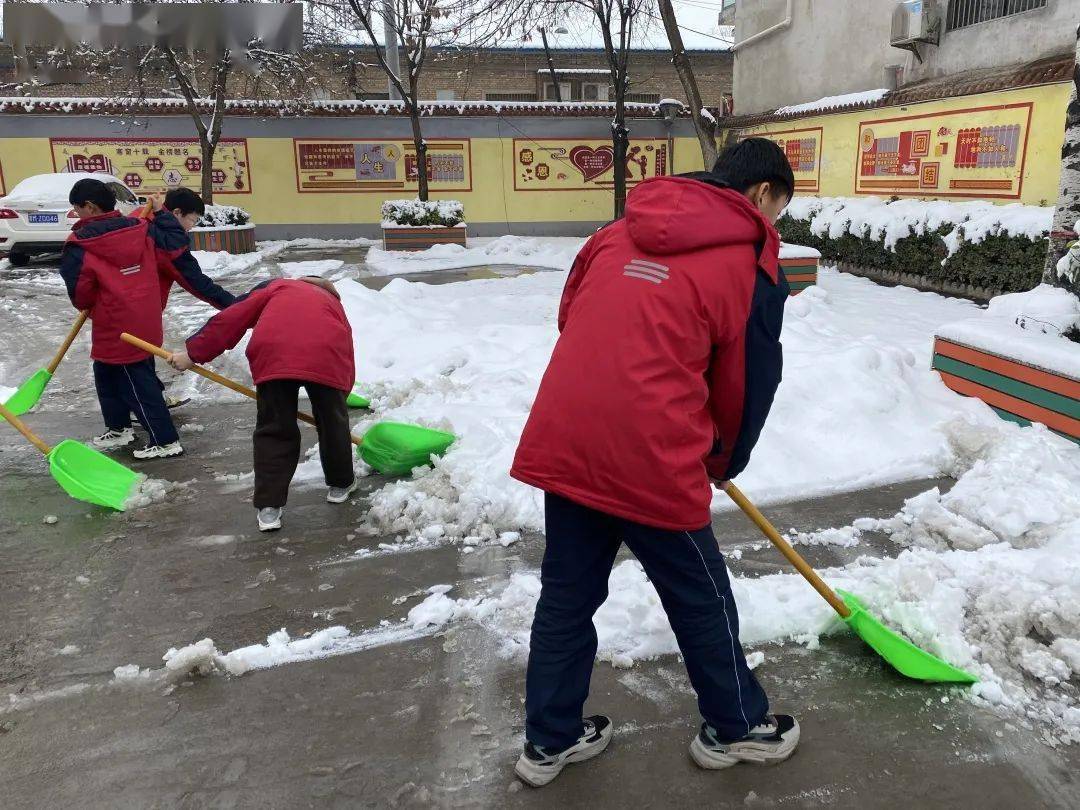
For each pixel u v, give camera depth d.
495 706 2.36
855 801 2.00
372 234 17.69
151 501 3.83
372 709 2.35
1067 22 9.39
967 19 10.98
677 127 18.02
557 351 1.95
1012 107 9.61
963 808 1.97
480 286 10.53
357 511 3.70
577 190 18.02
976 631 2.61
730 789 2.05
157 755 2.18
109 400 4.50
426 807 2.00
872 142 12.41
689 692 2.42
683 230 1.78
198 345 3.54
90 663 2.58
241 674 2.52
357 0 14.66
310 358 3.38
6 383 5.99
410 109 15.38
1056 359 4.16
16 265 12.70
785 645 2.64
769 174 1.91
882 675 2.48
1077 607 2.62
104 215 4.16
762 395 1.89
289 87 16.12
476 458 3.92
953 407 4.67
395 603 2.92
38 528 3.55
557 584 2.01
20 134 16.08
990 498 3.46
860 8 13.35
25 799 2.02
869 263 11.27
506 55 27.47
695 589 1.95
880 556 3.20
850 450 4.16
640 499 1.82
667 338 1.79
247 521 3.62
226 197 17.06
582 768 2.13
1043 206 9.24
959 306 8.62
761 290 1.80
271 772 2.11
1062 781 2.05
